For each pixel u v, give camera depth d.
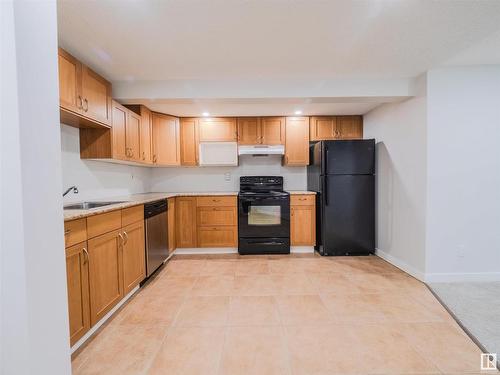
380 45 2.01
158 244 2.92
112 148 2.51
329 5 1.53
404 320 1.93
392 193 3.13
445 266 2.57
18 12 0.74
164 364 1.50
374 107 3.50
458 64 2.40
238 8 1.55
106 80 2.45
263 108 3.51
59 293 0.89
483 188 2.52
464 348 1.61
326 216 3.49
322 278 2.74
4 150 0.74
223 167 4.27
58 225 0.89
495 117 2.49
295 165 4.15
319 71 2.49
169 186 4.25
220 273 2.92
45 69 0.85
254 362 1.51
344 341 1.69
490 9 1.58
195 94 2.67
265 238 3.66
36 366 0.79
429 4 1.53
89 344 1.67
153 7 1.53
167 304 2.21
